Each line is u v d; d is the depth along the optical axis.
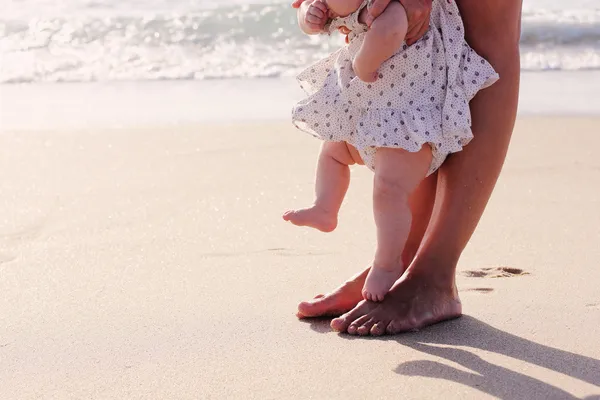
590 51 9.85
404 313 3.08
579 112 7.30
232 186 5.31
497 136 3.10
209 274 3.82
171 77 8.78
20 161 5.91
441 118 2.98
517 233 4.38
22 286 3.69
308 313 3.26
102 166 5.79
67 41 10.16
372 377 2.70
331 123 3.10
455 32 3.03
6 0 11.99
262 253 4.12
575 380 2.65
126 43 10.09
